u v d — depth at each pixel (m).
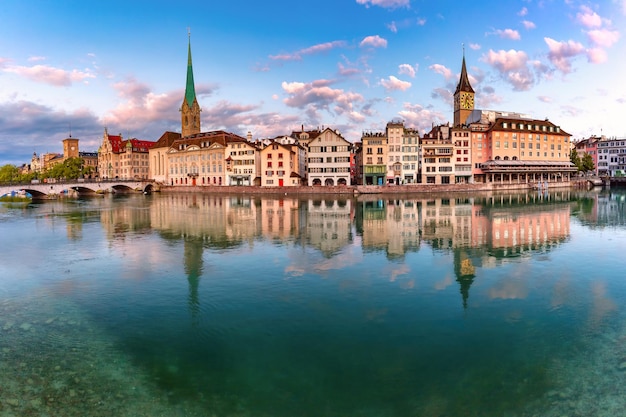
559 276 27.19
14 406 13.37
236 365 15.84
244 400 13.56
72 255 35.41
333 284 25.58
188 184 169.50
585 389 13.84
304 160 170.00
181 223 55.09
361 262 31.20
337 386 14.26
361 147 144.75
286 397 13.68
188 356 16.62
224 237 43.12
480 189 128.62
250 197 115.88
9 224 56.09
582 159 190.00
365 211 68.94
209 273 28.66
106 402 13.58
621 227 48.12
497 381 14.39
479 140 146.00
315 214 64.81
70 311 21.84
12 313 21.62
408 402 13.26
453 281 26.12
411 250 35.62
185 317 20.69
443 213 64.56
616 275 27.31
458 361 15.84
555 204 78.69
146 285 26.17
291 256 33.50
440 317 20.16
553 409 12.82
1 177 187.00
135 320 20.45
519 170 144.88
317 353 16.66
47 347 17.58
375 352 16.66
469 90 172.38
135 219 60.41
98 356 16.75
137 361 16.30
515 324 19.27
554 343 17.27
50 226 53.66
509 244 38.19
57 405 13.44
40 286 26.31
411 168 138.62
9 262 32.97
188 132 199.88
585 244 38.00
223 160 154.38
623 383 14.16
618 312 20.67
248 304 22.33
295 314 20.77
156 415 12.85
